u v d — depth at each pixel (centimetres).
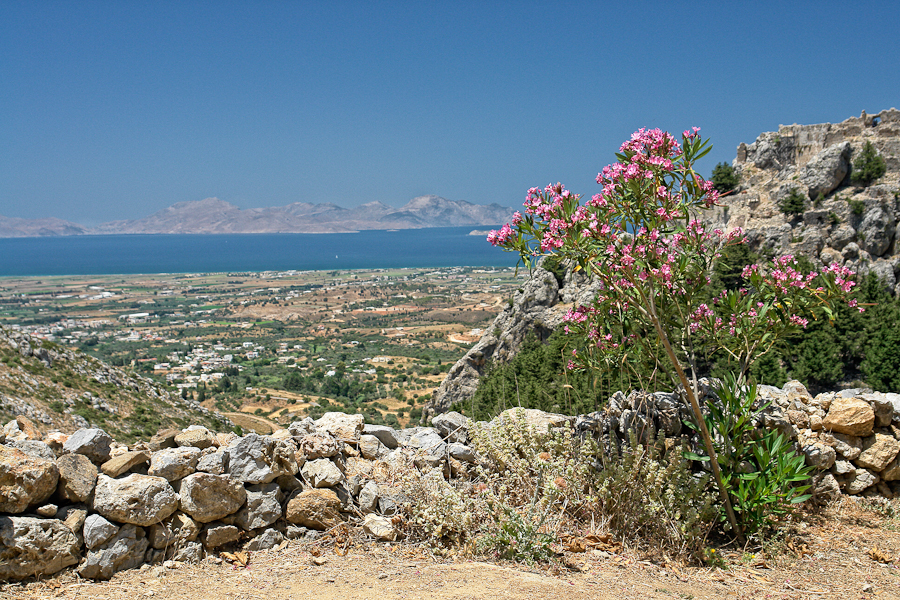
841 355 3369
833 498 819
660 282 711
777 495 706
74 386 4172
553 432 786
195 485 577
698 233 743
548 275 4906
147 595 495
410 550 630
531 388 2277
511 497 732
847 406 834
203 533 586
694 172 706
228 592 508
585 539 680
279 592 511
